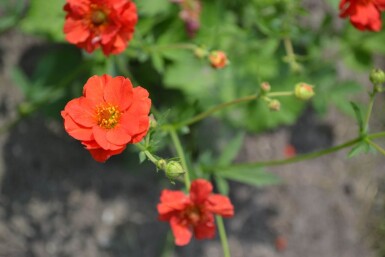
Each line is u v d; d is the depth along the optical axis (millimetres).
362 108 641
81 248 595
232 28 556
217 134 596
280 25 516
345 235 627
